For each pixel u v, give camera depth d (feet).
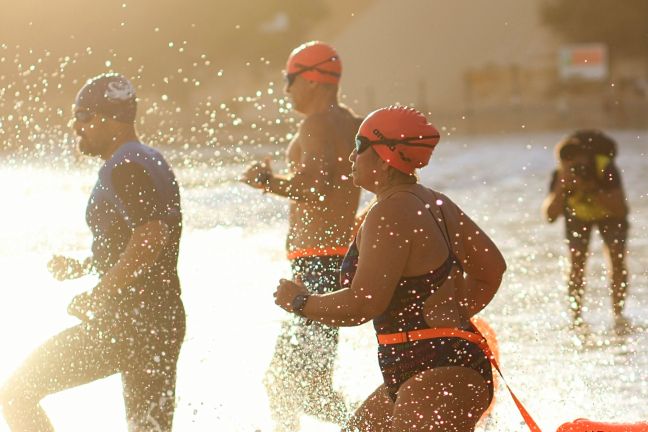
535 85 572.92
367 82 588.50
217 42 483.10
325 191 48.91
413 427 33.63
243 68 499.51
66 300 72.54
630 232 118.32
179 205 40.65
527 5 593.83
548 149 291.38
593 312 75.31
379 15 593.01
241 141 237.66
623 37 573.74
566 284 80.64
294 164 51.24
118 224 39.24
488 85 576.61
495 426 45.85
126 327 39.14
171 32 413.80
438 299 34.63
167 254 39.99
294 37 522.06
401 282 34.37
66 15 274.77
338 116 50.49
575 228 77.25
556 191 78.13
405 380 34.78
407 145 35.01
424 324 34.47
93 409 49.06
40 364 38.88
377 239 34.09
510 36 592.19
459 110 529.45
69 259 42.27
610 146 77.51
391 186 35.55
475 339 34.99
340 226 49.65
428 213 34.88
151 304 39.47
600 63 560.20
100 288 38.40
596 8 576.20
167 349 39.91
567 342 64.64
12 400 38.63
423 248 34.32
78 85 273.13
